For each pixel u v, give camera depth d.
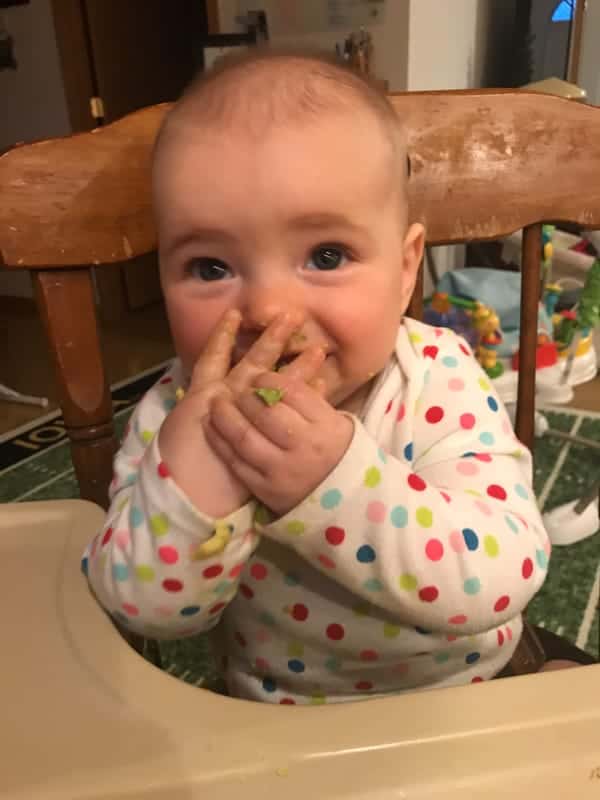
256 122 0.47
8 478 1.74
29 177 0.62
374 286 0.48
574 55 2.49
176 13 3.37
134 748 0.36
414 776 0.34
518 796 0.33
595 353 1.90
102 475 0.70
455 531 0.46
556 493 1.56
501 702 0.37
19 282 3.41
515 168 0.69
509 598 0.48
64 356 0.67
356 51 2.02
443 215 0.69
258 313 0.46
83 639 0.44
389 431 0.58
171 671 1.09
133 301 3.35
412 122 0.67
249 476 0.41
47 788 0.34
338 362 0.49
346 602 0.57
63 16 2.93
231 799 0.33
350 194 0.46
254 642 0.62
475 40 2.57
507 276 1.88
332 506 0.42
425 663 0.60
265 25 2.17
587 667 0.40
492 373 1.56
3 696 0.40
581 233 2.06
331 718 0.36
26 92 3.14
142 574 0.44
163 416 0.62
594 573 1.32
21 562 0.53
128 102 3.21
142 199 0.65
